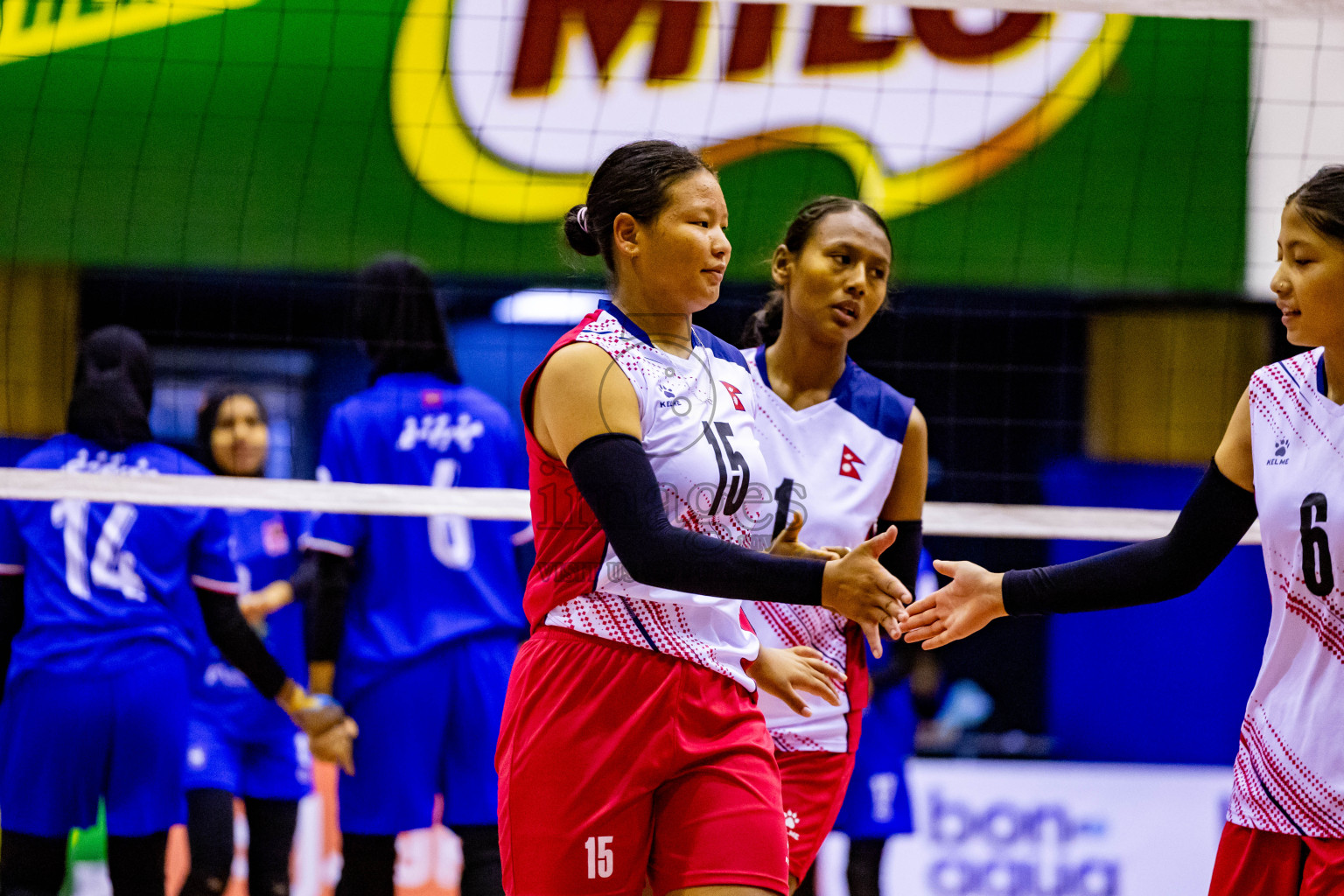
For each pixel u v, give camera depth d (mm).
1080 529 11680
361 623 11945
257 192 17234
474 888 11891
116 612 11953
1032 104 16688
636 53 16828
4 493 11359
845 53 16719
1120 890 14477
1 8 17172
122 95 17234
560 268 17156
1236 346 17797
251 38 17219
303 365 19266
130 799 11961
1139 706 19828
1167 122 16562
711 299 7117
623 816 6727
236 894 14469
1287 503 7137
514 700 6996
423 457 12086
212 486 11812
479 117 17031
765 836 6676
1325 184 6898
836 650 9164
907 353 18266
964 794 14469
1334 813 6938
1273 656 7285
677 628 6848
